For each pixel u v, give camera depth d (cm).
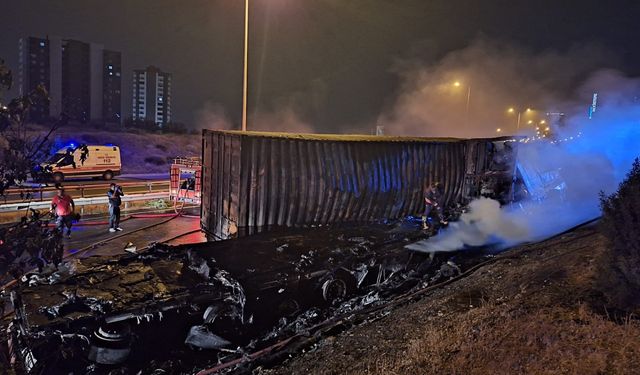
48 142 247
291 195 977
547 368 359
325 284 706
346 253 757
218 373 523
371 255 770
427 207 1061
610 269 473
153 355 534
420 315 573
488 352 409
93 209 1719
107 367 492
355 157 1053
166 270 639
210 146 1088
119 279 595
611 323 413
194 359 552
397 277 805
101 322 502
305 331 625
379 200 1094
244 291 612
